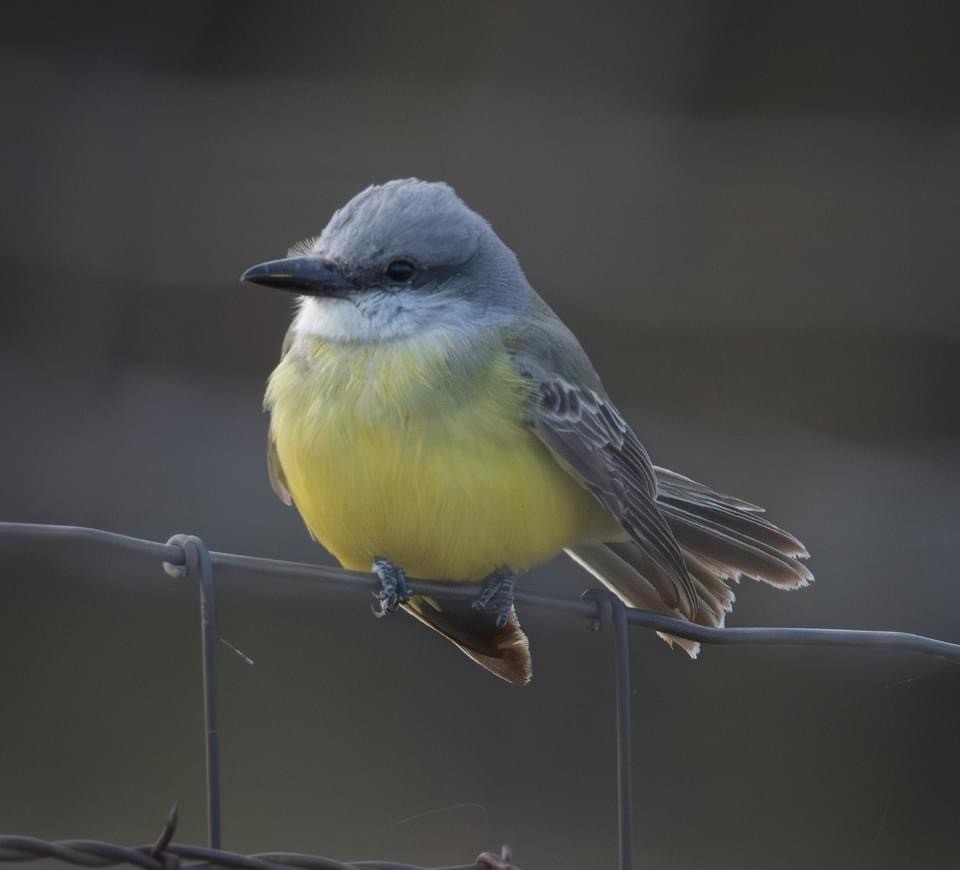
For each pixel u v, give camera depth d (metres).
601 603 5.82
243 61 14.04
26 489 12.88
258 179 13.95
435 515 6.21
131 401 13.43
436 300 6.62
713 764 12.29
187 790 11.74
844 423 13.86
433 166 13.88
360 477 6.20
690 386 13.88
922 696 12.38
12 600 12.41
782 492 13.47
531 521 6.38
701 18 13.94
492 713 12.23
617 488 6.49
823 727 12.45
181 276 13.83
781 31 13.98
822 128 14.13
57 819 11.36
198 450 13.06
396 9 13.89
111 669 12.23
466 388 6.30
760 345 14.06
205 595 5.20
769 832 12.15
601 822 11.95
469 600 6.53
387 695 12.27
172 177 13.88
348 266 6.59
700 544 7.34
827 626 12.63
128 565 12.53
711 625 7.20
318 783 11.84
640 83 13.98
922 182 14.17
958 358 14.13
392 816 11.76
